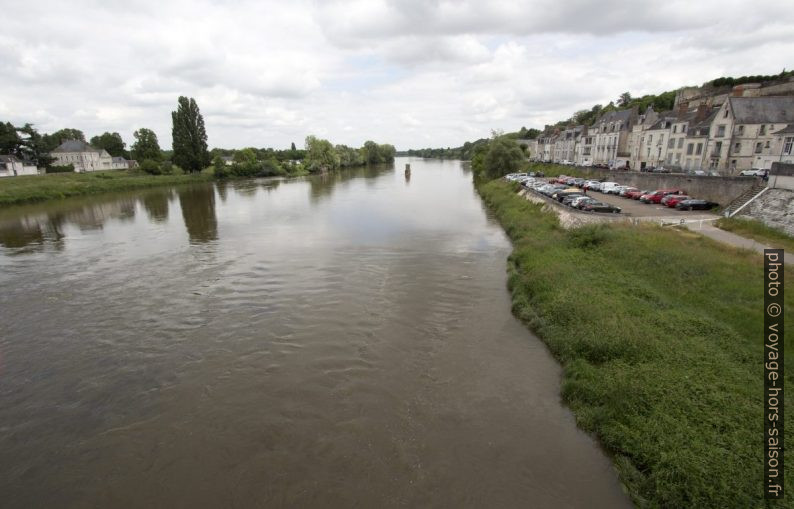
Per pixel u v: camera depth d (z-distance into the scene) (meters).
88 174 76.50
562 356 12.93
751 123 44.97
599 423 9.82
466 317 16.27
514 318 16.14
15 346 14.35
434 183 79.06
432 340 14.45
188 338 14.79
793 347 12.00
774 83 56.44
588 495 8.17
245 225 35.75
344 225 35.25
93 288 19.88
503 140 66.38
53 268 23.27
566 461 9.03
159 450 9.49
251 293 19.00
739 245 21.34
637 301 15.48
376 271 22.05
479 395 11.36
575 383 11.16
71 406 11.12
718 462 8.06
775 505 7.09
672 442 8.70
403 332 15.05
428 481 8.52
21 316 16.75
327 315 16.53
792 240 21.95
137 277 21.45
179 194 63.06
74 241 30.38
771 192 26.34
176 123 82.94
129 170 88.75
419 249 26.66
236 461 9.12
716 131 48.28
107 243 29.47
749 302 14.73
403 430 10.01
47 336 15.05
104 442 9.78
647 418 9.60
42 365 13.13
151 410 10.90
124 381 12.23
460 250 26.38
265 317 16.42
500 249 26.59
